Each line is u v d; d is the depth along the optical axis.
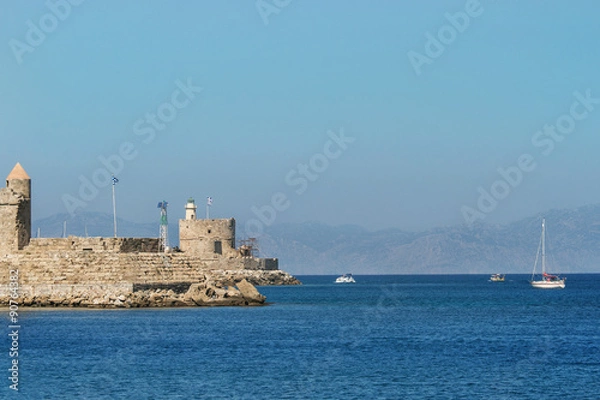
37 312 189.25
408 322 192.12
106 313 188.12
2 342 143.00
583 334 165.88
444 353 135.88
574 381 111.81
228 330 163.38
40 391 105.62
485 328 178.00
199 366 122.06
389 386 108.25
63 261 198.25
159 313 191.00
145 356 130.38
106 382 110.50
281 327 172.00
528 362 126.75
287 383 109.81
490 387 107.94
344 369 120.06
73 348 137.75
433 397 102.25
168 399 101.12
